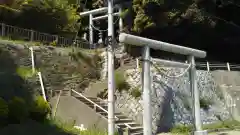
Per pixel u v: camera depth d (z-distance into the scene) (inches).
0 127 311.1
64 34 1015.0
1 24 756.6
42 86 529.3
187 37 952.9
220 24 924.0
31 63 633.0
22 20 890.1
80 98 544.4
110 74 432.5
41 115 398.0
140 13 895.1
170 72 615.5
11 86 417.4
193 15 851.4
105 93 617.9
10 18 865.5
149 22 881.5
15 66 564.4
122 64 821.9
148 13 879.7
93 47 1044.5
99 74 762.2
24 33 806.5
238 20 946.7
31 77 552.1
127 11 1026.1
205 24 875.4
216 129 587.8
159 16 869.2
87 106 506.6
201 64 786.2
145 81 434.9
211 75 723.4
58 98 529.3
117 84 605.9
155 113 548.4
